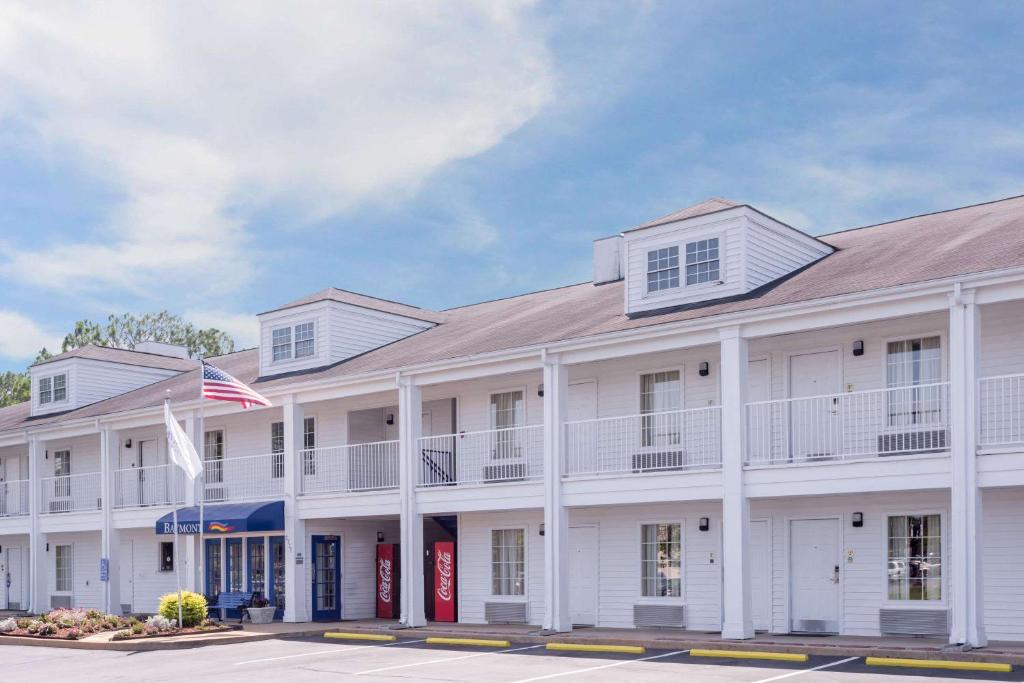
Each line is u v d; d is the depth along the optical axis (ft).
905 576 64.80
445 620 87.15
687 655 60.29
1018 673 48.80
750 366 71.92
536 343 74.43
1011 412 56.49
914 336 64.90
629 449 76.74
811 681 48.29
